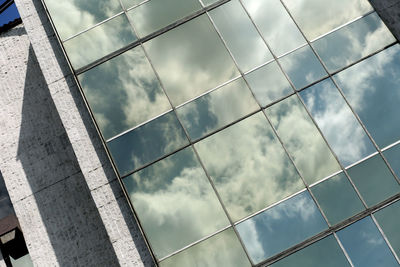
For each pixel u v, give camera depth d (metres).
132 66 11.31
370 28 10.97
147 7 11.70
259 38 11.16
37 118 13.41
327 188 10.08
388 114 10.34
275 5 11.34
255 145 10.51
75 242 12.24
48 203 12.62
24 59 13.99
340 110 10.49
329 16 11.12
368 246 9.66
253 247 9.95
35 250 12.21
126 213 10.61
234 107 10.78
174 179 10.49
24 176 12.91
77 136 11.11
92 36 11.61
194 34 11.38
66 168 12.91
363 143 10.24
